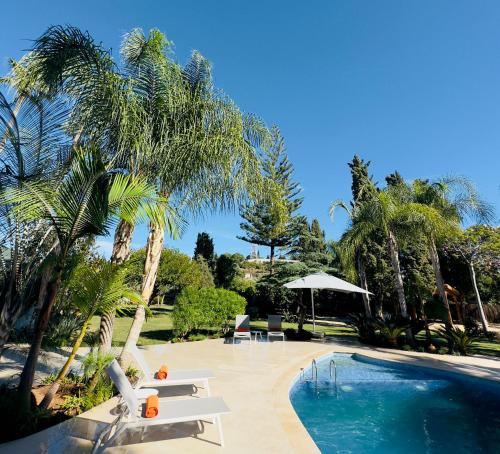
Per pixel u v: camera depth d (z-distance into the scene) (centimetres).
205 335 1327
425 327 1118
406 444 470
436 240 1401
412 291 1280
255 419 433
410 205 1227
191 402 378
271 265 2645
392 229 1288
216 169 672
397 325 1159
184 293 1254
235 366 782
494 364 866
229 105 703
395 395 691
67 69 485
